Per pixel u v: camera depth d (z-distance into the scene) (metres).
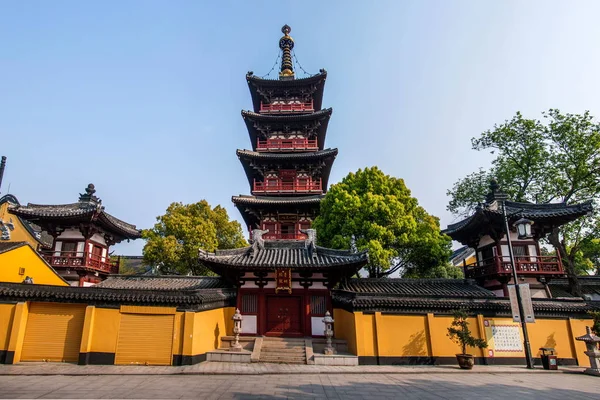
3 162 24.86
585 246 29.66
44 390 13.14
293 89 39.88
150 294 18.92
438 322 20.41
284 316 23.36
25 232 35.09
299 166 36.59
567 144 28.66
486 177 33.69
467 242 29.88
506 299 21.23
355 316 20.20
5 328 18.33
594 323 20.11
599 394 13.60
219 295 21.72
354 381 15.49
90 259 29.67
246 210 34.81
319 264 22.28
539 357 20.22
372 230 26.31
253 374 16.55
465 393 13.55
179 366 17.81
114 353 18.19
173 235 35.66
